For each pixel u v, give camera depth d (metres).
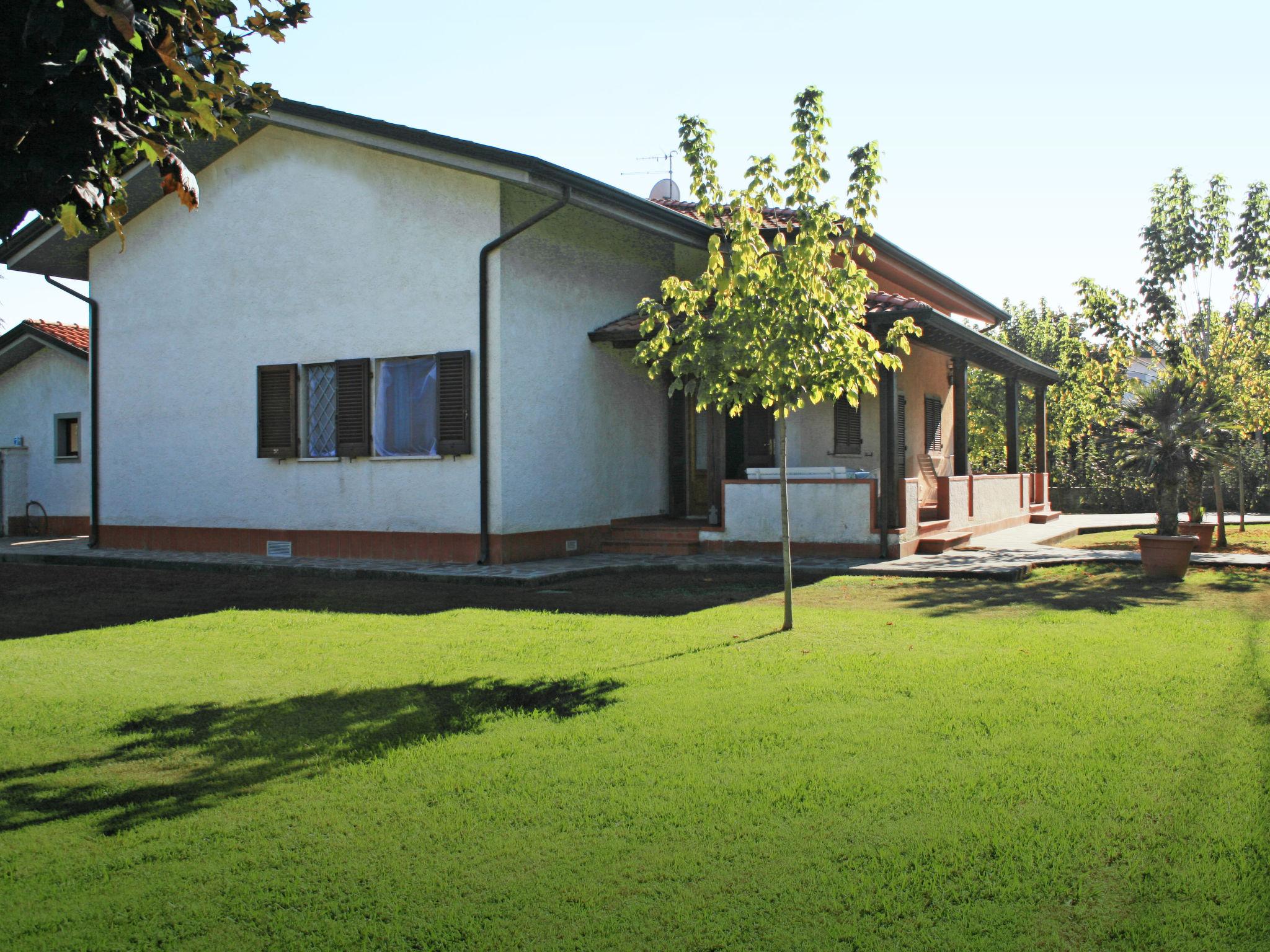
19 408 19.77
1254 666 6.08
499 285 12.16
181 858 3.52
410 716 5.32
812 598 9.70
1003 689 5.61
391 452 13.01
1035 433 23.30
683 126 7.98
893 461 12.54
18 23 3.21
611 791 4.07
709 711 5.26
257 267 14.06
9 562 14.47
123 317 15.27
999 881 3.21
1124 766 4.23
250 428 14.09
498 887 3.24
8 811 4.00
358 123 11.93
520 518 12.45
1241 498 17.58
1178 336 15.88
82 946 2.91
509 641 7.41
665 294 8.19
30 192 3.53
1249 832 3.53
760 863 3.37
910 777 4.15
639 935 2.91
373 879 3.31
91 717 5.38
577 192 11.38
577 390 13.61
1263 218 15.27
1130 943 2.82
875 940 2.86
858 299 7.77
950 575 11.04
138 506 15.12
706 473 15.32
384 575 11.66
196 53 4.04
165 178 3.93
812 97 7.64
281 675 6.39
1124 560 12.04
